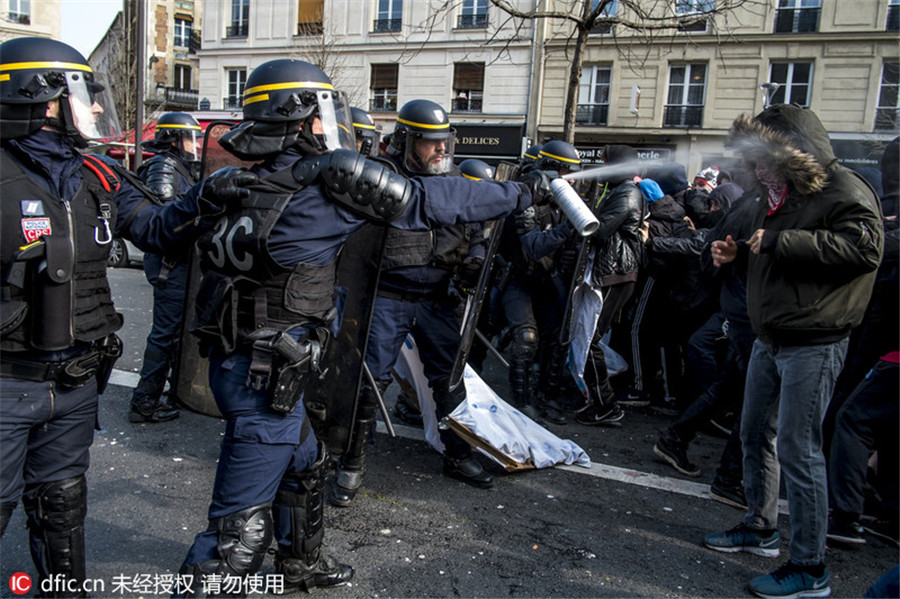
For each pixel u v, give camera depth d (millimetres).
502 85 19688
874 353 3471
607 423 4691
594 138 19156
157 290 4008
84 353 2014
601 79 18906
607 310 4488
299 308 1969
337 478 3254
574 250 4543
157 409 4141
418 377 3793
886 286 3381
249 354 1973
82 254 1968
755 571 2818
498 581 2631
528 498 3406
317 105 2014
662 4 16562
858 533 3084
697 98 18016
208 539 1942
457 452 3535
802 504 2559
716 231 3598
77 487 2084
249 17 21375
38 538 2074
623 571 2758
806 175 2412
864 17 16016
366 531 2971
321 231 1979
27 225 1849
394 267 3172
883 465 3211
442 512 3195
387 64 20594
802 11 16703
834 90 16609
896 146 3344
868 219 2379
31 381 1915
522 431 3865
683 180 5508
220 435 4004
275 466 2004
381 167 1994
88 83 1968
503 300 4598
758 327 2643
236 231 1929
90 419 2113
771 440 2877
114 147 15133
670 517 3273
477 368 4938
